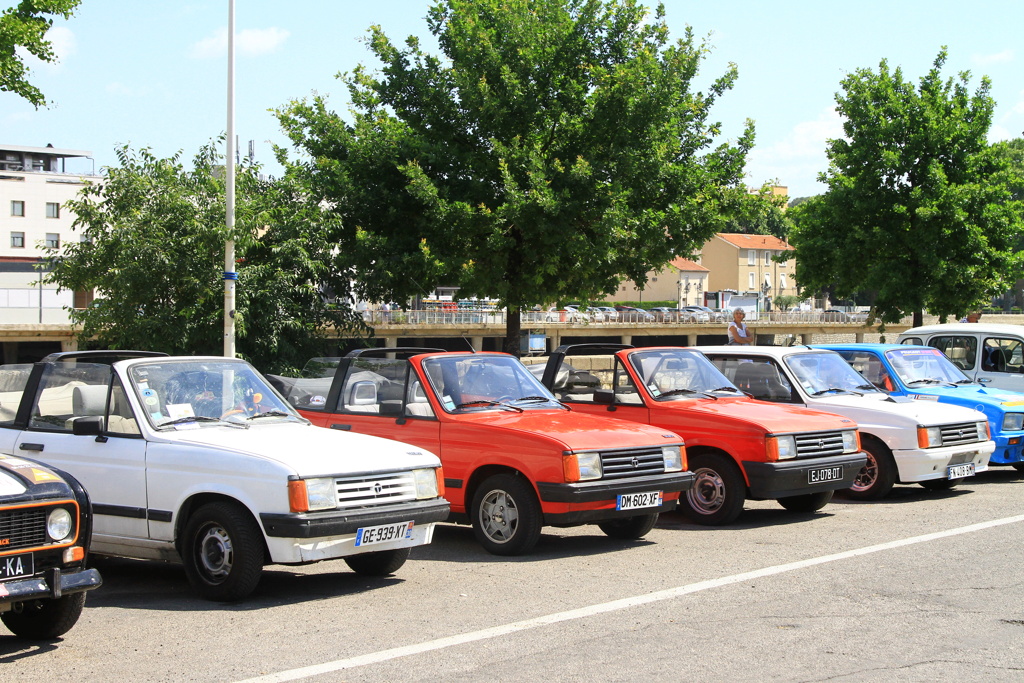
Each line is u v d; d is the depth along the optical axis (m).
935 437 11.98
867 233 24.88
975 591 7.32
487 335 67.31
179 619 6.62
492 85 19.83
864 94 25.25
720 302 104.81
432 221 19.22
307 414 10.37
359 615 6.70
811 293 27.78
